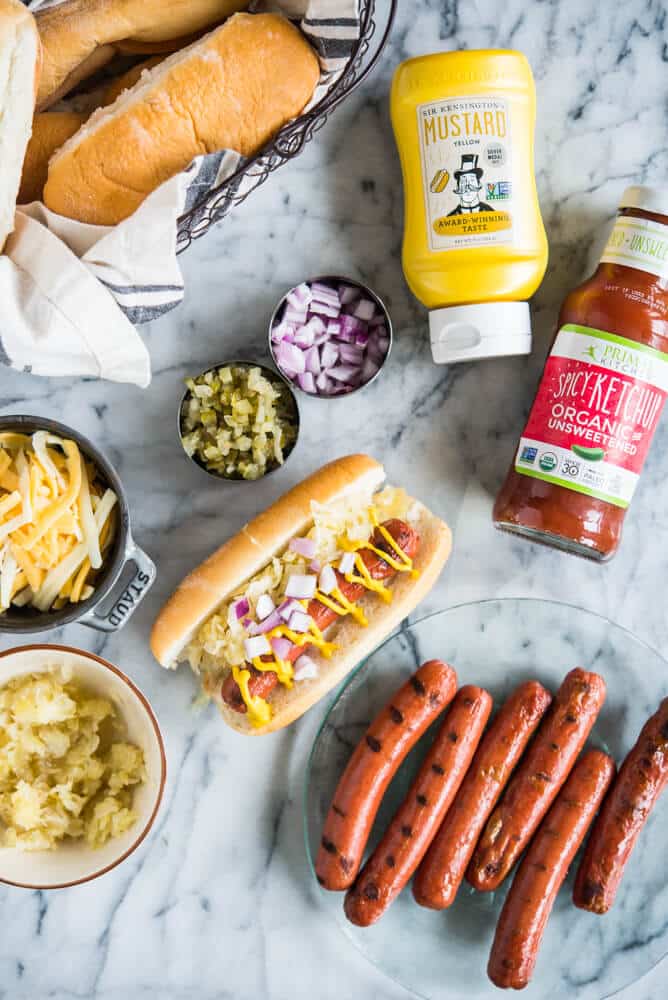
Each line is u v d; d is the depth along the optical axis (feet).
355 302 2.33
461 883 2.37
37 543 2.15
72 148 2.03
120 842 2.24
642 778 2.25
